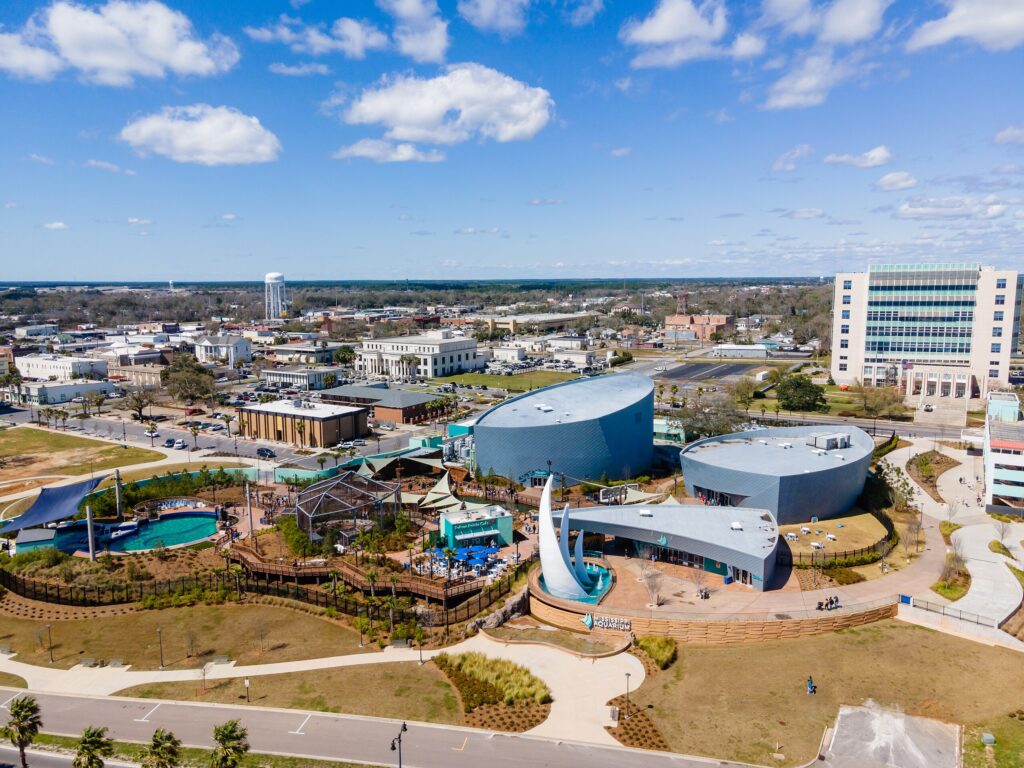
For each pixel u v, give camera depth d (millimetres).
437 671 83750
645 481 158625
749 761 66625
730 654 85938
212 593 105000
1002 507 137500
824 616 90375
